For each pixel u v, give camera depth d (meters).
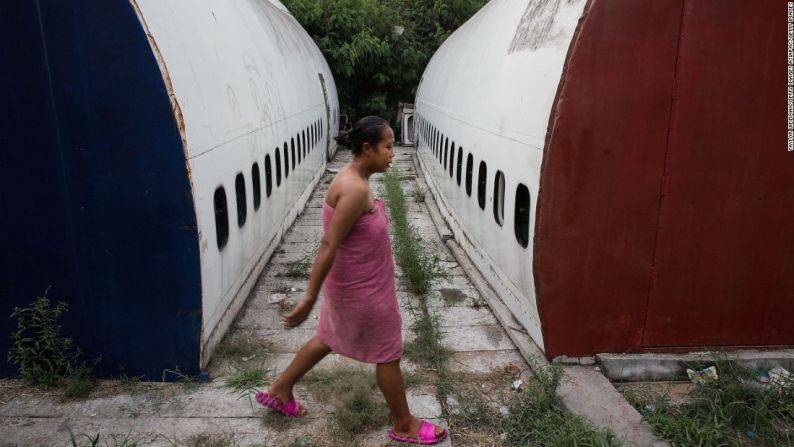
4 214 3.36
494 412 3.44
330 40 19.02
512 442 3.14
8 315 3.54
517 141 4.20
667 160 3.53
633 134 3.48
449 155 7.94
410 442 3.09
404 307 5.11
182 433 3.17
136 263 3.47
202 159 3.59
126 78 3.16
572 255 3.66
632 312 3.79
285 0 18.92
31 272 3.46
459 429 3.27
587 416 3.22
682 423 3.08
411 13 21.55
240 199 4.79
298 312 2.63
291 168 7.70
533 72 4.05
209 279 3.76
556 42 3.71
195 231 3.44
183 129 3.29
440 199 8.98
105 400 3.47
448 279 5.85
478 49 6.96
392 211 8.61
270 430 3.22
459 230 6.98
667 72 3.40
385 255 2.76
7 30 3.06
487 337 4.47
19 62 3.12
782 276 3.75
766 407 3.27
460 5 21.08
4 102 3.18
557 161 3.51
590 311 3.77
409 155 16.17
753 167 3.55
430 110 11.27
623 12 3.30
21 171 3.29
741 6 3.31
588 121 3.45
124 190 3.34
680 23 3.33
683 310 3.79
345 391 3.56
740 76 3.40
